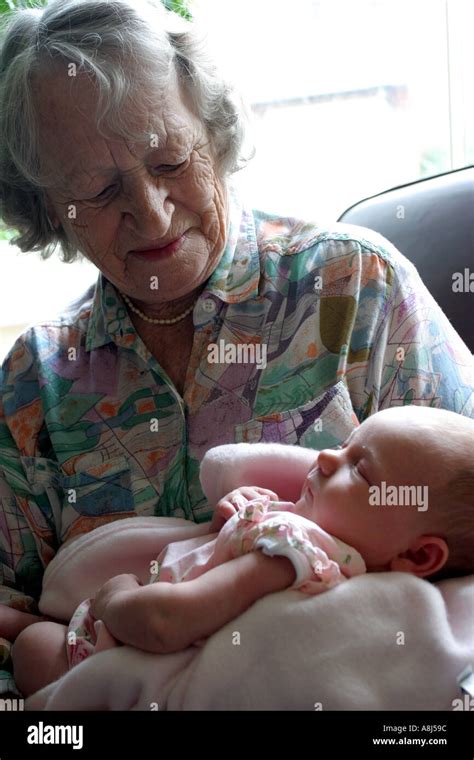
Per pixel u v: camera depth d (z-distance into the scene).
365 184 2.54
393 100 2.48
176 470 1.18
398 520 0.93
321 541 0.92
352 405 1.13
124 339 1.22
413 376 1.12
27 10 1.15
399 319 1.14
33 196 1.25
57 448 1.23
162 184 1.10
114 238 1.13
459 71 2.36
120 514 1.20
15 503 1.27
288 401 1.14
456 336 1.19
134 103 1.06
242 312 1.19
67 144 1.08
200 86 1.12
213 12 2.43
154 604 0.87
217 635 0.87
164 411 1.20
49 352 1.28
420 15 2.38
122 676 0.88
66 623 1.14
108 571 1.12
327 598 0.86
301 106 2.53
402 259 1.18
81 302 1.36
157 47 1.07
